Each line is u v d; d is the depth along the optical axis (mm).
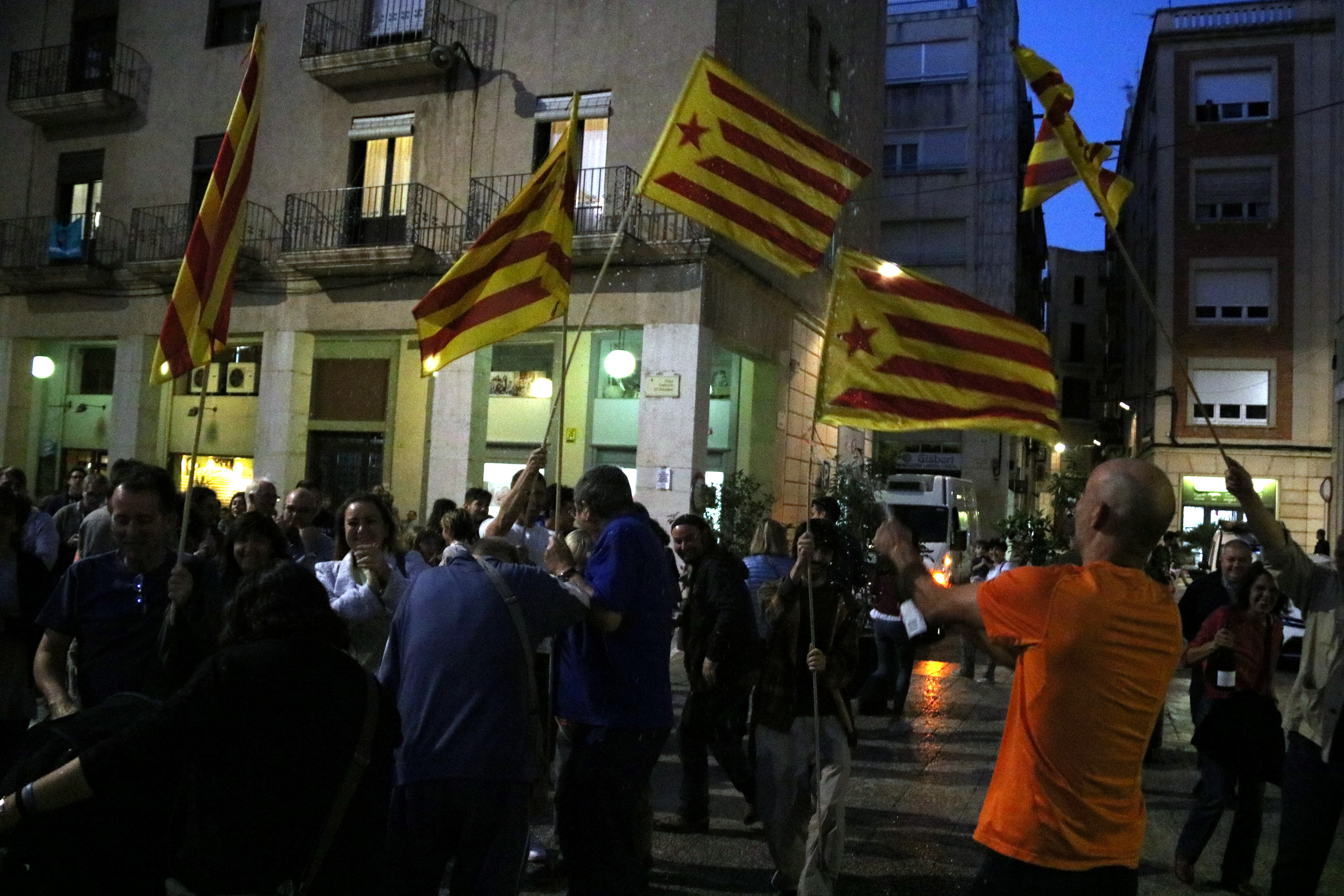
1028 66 4625
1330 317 32844
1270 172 33688
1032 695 2896
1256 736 5570
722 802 6988
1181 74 34625
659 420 16906
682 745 6285
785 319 20531
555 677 4594
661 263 17078
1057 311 57906
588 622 4336
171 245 20750
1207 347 33656
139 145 21422
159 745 2680
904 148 38250
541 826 6137
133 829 2900
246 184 4660
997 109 37562
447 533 6742
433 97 18938
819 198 5531
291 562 3029
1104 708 2854
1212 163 34125
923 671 13586
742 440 20188
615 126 17719
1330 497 28281
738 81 5492
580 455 19531
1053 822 2807
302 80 19969
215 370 21141
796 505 21000
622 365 18312
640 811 5152
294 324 19578
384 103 19266
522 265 5750
